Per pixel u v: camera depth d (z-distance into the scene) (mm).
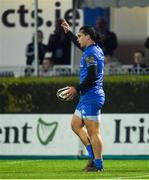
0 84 35500
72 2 42125
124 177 24766
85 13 43281
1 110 35531
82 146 33969
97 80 26281
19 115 34250
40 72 39438
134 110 35156
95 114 26406
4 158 34281
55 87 35281
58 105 35312
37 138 34156
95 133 26484
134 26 43469
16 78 35656
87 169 26891
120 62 43406
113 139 33781
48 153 34156
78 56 41938
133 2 38188
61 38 42281
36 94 35406
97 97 26297
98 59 26125
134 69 37938
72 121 26938
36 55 38719
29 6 44094
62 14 43562
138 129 33719
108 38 41594
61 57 42344
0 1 44094
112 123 33781
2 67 40812
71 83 35281
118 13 43344
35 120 34219
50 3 43562
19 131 34250
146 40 42188
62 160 33594
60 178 24516
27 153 34250
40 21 43531
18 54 43969
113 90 35156
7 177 25047
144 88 35062
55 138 34062
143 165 30484
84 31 26141
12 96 35500
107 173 26219
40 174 26219
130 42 43469
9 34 44031
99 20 41750
